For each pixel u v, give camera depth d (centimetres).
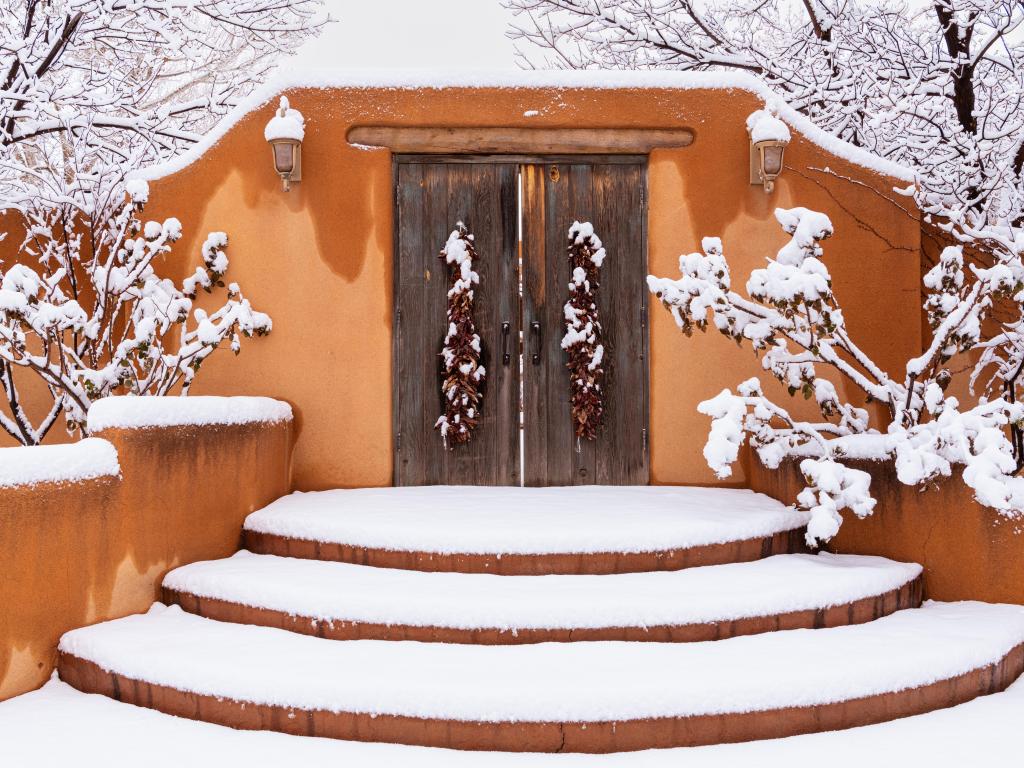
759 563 438
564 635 362
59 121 794
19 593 365
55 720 335
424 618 366
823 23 902
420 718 310
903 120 820
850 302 592
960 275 475
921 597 432
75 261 705
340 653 352
